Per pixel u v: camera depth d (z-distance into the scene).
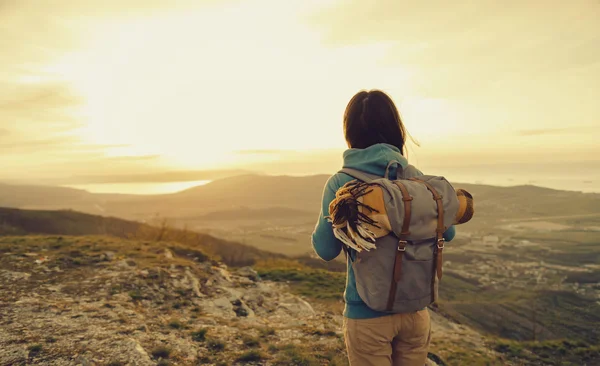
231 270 11.48
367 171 1.71
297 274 12.89
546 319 69.50
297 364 4.76
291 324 7.08
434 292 1.59
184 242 14.44
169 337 5.08
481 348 8.85
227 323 6.32
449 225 1.54
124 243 11.53
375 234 1.49
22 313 5.29
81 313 5.54
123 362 3.99
